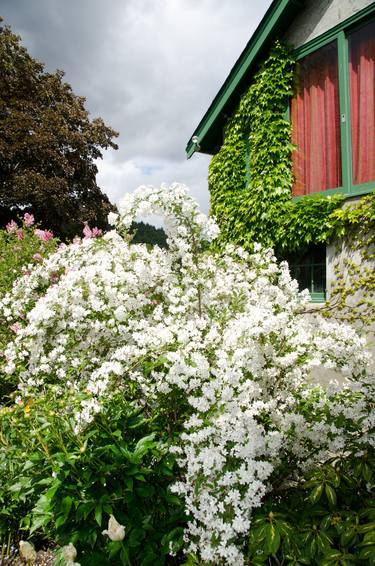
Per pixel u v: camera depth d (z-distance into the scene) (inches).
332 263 197.5
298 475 97.4
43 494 91.9
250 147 243.9
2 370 133.3
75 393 92.7
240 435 80.7
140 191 136.6
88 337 123.2
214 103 256.1
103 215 763.4
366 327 182.7
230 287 142.4
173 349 99.6
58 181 646.5
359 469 82.8
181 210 134.5
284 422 95.7
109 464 85.8
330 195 206.7
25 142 627.5
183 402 98.3
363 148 194.7
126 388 104.4
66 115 713.0
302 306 149.3
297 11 219.5
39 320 119.7
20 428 97.3
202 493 79.7
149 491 86.0
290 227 211.2
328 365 105.7
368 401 95.7
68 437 84.5
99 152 763.4
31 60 687.7
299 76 225.0
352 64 199.2
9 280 221.6
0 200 639.8
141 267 132.6
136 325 119.2
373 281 181.6
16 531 105.2
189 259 139.3
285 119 229.3
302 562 73.2
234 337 97.4
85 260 160.4
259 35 227.6
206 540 77.4
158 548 85.2
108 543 83.0
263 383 102.4
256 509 85.8
